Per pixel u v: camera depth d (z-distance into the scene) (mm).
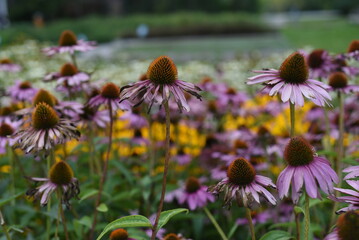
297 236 886
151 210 1173
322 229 1000
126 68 2230
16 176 1235
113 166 1292
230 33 9078
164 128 1479
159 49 6098
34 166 1274
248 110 1595
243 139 1327
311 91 850
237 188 838
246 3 15508
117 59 3750
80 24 7477
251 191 833
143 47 6574
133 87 842
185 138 1650
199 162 1417
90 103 1049
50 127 933
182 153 1424
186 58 4441
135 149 1469
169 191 1140
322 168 800
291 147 810
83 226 1099
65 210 1103
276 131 1585
